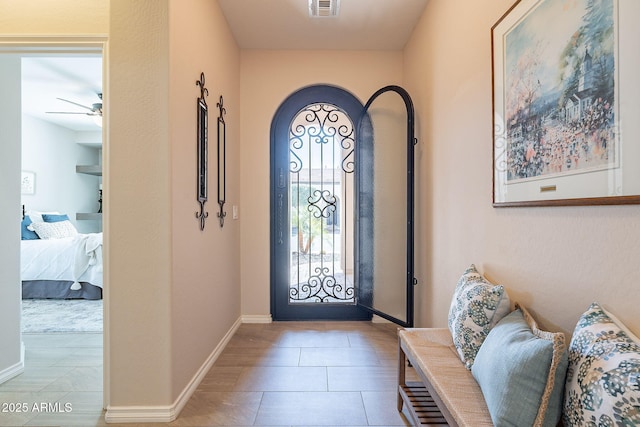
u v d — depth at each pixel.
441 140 2.27
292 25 2.78
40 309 3.66
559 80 1.13
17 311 2.13
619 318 0.94
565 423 0.95
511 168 1.43
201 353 2.09
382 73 3.22
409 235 2.58
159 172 1.64
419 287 2.73
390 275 2.93
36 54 1.75
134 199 1.64
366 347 2.58
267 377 2.10
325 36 2.96
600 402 0.80
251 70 3.21
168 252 1.65
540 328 1.26
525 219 1.36
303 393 1.91
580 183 1.05
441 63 2.26
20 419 1.67
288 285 3.29
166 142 1.64
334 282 3.30
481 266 1.73
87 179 6.18
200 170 2.04
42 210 5.28
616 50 0.91
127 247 1.65
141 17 1.64
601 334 0.90
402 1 2.47
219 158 2.46
